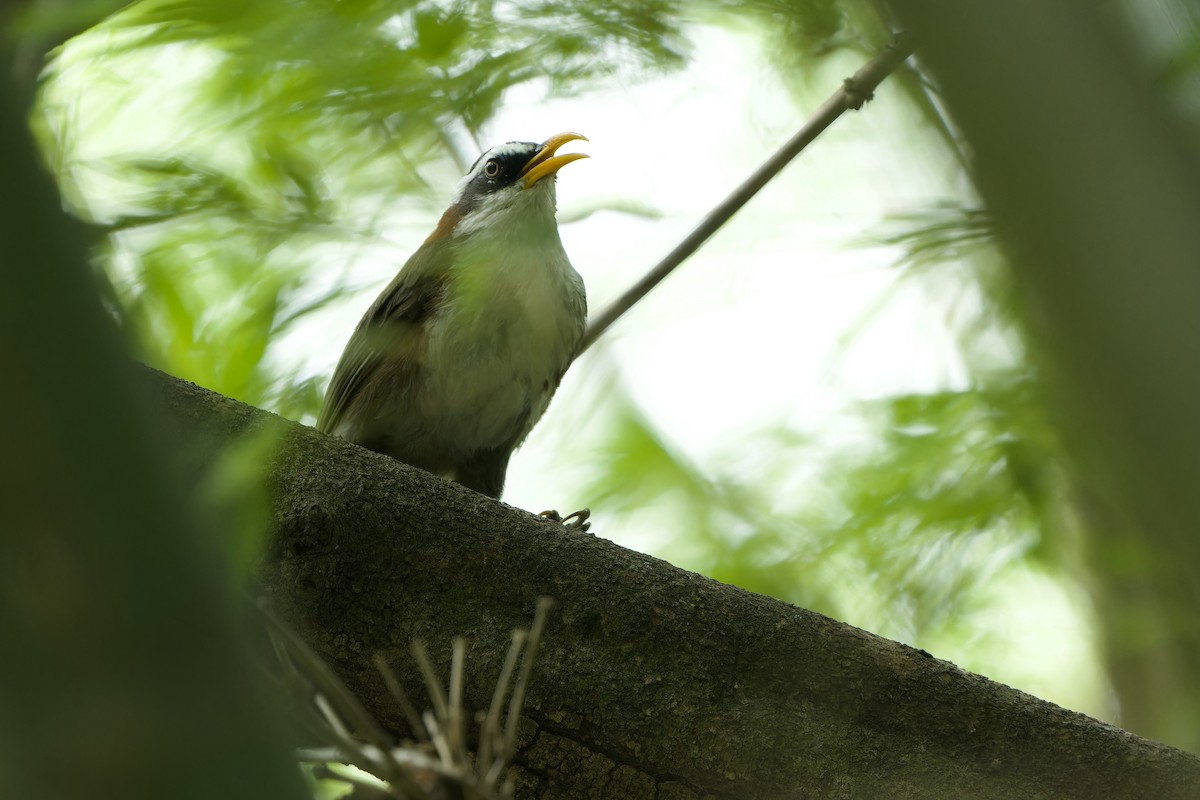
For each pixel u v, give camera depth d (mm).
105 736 3049
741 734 5656
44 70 7625
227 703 3238
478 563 5930
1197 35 4352
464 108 8203
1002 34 3576
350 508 5926
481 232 10656
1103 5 3670
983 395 9305
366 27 7824
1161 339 3398
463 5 8242
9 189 3016
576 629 5824
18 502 2996
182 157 8258
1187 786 5465
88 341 3102
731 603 5902
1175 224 3428
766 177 9164
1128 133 3506
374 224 8438
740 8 8844
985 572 9602
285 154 8359
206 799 3135
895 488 9555
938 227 9188
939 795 5500
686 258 9484
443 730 4766
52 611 3027
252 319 8055
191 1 7492
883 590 9805
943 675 5754
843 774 5586
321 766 4484
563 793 5746
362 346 10172
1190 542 3471
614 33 8547
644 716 5699
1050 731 5617
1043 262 3652
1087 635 10805
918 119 9281
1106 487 7469
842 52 9375
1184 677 9055
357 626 5832
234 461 5301
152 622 3109
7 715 3047
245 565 4832
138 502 3127
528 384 10648
